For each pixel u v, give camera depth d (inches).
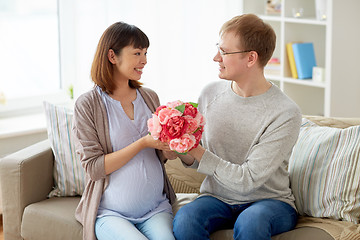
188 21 169.8
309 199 96.6
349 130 97.5
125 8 160.1
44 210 103.9
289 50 162.7
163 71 169.6
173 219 94.9
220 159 91.4
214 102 97.9
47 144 116.6
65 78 168.1
